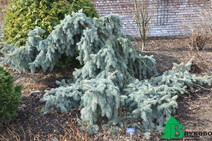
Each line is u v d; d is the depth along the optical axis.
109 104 3.16
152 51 6.42
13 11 4.91
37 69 4.99
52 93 3.83
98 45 3.99
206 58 5.55
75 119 3.53
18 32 4.77
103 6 8.79
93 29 3.74
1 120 3.29
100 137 3.14
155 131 3.29
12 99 3.37
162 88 3.82
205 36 6.21
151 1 8.63
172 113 3.66
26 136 3.22
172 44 7.03
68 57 4.89
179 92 4.14
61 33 3.85
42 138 3.17
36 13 4.74
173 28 8.47
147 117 3.35
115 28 4.08
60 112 3.72
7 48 4.46
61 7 4.74
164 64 5.40
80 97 3.67
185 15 8.76
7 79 3.41
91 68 3.82
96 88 3.06
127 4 8.70
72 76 4.82
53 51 3.93
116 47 3.99
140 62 4.47
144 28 6.50
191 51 6.21
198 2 8.67
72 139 3.11
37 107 3.86
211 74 4.73
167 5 8.70
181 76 4.30
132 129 2.90
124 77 4.03
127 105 3.59
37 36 3.98
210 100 3.97
